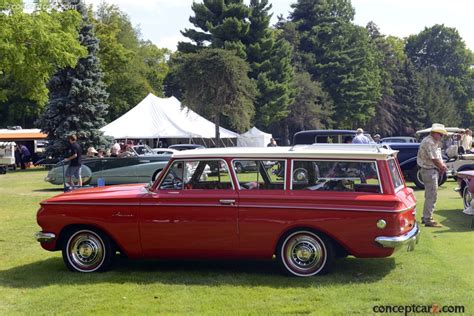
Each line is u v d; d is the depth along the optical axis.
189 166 6.82
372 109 63.22
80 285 6.43
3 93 17.75
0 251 8.46
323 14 61.81
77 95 34.84
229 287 6.22
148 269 7.16
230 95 37.03
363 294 5.83
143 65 60.25
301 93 52.22
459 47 100.38
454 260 7.41
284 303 5.59
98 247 6.97
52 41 15.74
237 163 6.70
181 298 5.84
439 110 78.31
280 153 6.61
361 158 6.45
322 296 5.79
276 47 48.66
